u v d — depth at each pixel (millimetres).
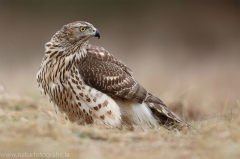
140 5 50938
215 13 52000
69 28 16484
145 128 16609
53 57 16484
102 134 14047
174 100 22078
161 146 13234
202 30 51188
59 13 49594
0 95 21453
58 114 17812
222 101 23625
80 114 16578
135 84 17281
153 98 17484
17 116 17328
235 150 12750
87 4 50156
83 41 16672
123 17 50531
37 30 48750
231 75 33281
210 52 49219
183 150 12969
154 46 47438
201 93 25984
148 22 50531
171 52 45000
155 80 29062
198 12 51750
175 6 51406
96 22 50188
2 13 48438
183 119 18594
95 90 16500
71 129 14180
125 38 49125
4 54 45406
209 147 13000
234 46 49250
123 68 17625
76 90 16359
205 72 36625
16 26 48438
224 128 14641
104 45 46656
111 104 16516
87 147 12750
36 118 16641
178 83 27125
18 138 12688
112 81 16812
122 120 17234
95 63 16797
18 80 30141
